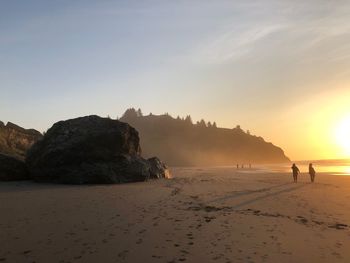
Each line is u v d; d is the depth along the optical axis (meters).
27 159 40.06
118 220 15.23
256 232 13.15
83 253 10.64
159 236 12.52
